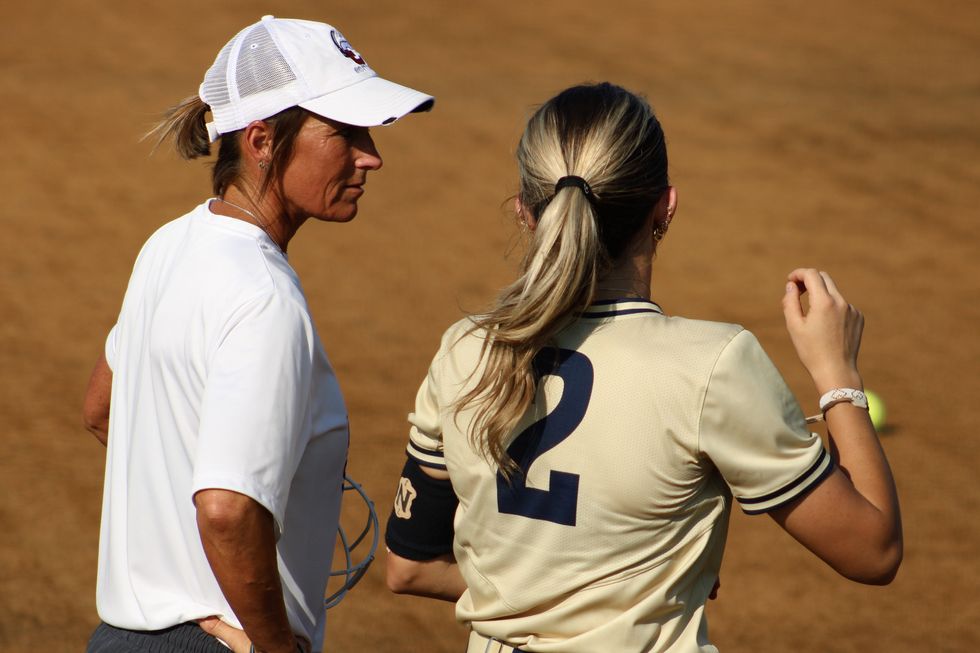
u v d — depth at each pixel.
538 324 6.47
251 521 7.07
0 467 22.84
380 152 46.69
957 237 39.97
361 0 70.56
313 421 7.89
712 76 59.09
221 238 7.96
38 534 20.45
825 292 7.02
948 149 49.12
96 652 8.14
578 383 6.64
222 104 8.16
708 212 41.66
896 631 18.53
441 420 7.20
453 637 17.84
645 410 6.47
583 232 6.44
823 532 6.42
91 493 22.12
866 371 29.47
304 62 8.06
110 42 59.28
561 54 62.06
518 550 6.81
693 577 6.76
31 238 36.88
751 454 6.38
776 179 45.16
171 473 7.86
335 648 17.25
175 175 43.47
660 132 6.95
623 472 6.50
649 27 68.00
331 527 8.38
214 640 7.82
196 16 64.81
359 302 33.28
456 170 45.19
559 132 6.83
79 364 28.47
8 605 18.08
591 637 6.61
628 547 6.61
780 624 18.69
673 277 35.88
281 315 7.50
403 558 7.83
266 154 8.17
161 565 7.97
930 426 26.42
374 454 23.98
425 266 36.34
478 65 59.34
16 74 53.06
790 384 28.28
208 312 7.52
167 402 7.81
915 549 21.16
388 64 58.34
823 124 51.84
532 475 6.71
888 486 6.63
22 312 31.42
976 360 30.36
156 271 8.34
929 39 67.69
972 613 19.11
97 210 39.75
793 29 68.75
